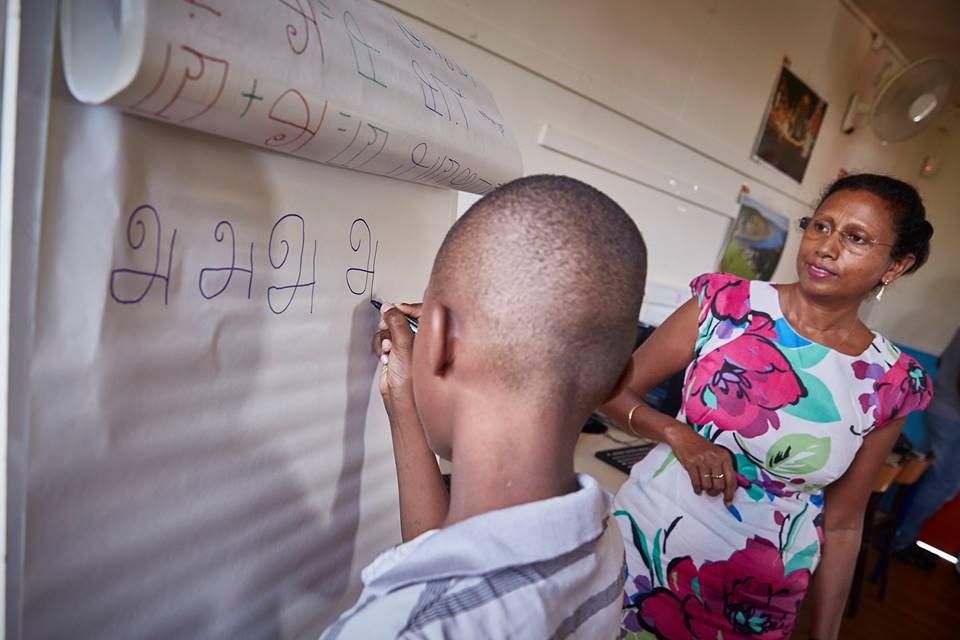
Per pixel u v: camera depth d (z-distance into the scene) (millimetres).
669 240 2312
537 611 322
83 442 373
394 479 754
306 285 556
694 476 816
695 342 929
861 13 2793
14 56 297
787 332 852
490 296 357
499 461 371
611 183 1993
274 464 552
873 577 2502
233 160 449
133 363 397
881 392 822
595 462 1481
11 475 343
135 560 427
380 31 554
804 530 858
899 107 2674
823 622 907
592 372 380
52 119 324
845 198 795
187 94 332
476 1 1434
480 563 324
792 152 2758
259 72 370
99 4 326
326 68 435
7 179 308
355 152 501
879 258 770
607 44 1807
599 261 358
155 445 426
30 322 335
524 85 1628
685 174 2271
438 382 398
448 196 782
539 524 341
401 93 533
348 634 317
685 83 2121
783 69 2514
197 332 445
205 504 480
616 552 438
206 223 436
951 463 2590
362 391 667
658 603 903
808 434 821
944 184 3480
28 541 354
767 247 2846
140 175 377
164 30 304
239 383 496
